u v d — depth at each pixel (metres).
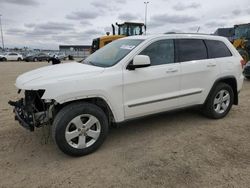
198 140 4.49
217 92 5.38
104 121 4.02
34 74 4.04
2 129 4.98
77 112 3.74
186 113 6.01
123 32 15.77
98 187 3.15
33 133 4.77
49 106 3.79
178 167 3.59
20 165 3.65
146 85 4.37
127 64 4.22
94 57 4.93
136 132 4.87
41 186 3.17
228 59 5.51
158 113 4.67
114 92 4.06
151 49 4.51
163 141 4.46
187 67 4.83
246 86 9.52
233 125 5.23
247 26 15.80
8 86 10.26
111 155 3.95
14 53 39.84
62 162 3.74
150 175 3.39
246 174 3.41
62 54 47.31
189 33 5.16
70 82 3.70
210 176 3.37
